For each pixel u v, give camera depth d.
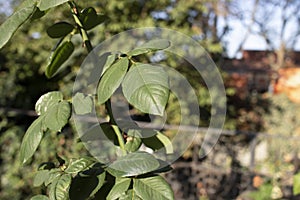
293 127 6.50
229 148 4.91
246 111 6.71
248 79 8.12
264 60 9.19
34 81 5.52
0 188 3.58
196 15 5.71
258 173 4.36
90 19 0.86
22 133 3.82
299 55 10.62
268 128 6.61
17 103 5.43
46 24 4.94
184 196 4.42
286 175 4.32
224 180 4.55
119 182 0.73
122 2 5.05
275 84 8.52
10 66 5.39
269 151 4.74
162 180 0.73
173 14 5.45
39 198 0.78
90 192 0.70
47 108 0.76
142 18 5.36
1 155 3.67
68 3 0.82
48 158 3.14
